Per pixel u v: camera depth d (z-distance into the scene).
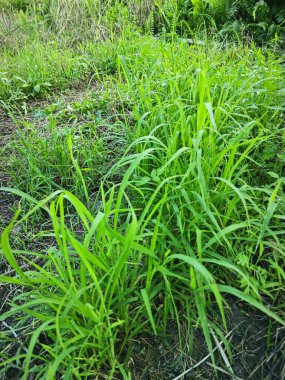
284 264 1.47
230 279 1.45
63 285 1.14
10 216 1.91
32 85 3.51
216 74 2.33
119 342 1.28
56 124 2.70
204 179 1.37
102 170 2.08
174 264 1.48
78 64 3.84
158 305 1.39
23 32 5.20
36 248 1.71
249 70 2.46
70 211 1.90
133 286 1.31
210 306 1.39
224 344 1.30
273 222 1.59
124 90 2.71
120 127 2.49
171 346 1.30
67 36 4.85
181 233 1.38
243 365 1.25
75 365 1.17
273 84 2.14
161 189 1.68
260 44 4.38
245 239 1.42
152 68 2.69
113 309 1.26
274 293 1.43
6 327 1.38
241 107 1.98
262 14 4.68
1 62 4.05
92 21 5.05
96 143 2.18
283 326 1.34
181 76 2.23
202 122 1.49
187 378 1.22
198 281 1.23
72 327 1.12
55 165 2.04
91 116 2.64
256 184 1.80
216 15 4.84
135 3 5.17
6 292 1.53
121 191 1.19
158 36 4.63
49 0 5.96
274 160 1.89
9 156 2.36
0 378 1.21
